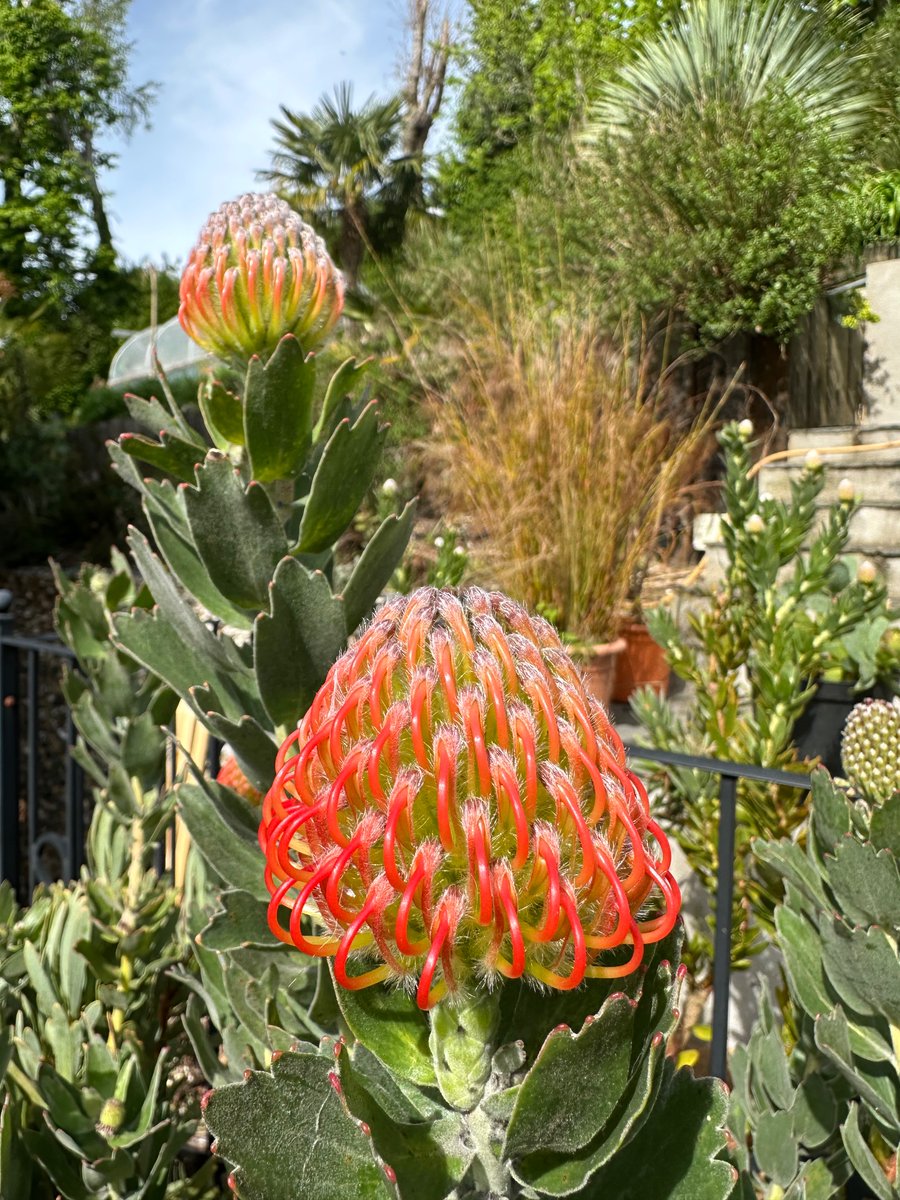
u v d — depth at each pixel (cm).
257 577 135
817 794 140
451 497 606
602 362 606
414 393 717
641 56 955
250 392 129
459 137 1459
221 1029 168
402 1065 82
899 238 764
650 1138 84
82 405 2152
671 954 78
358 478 136
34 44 2316
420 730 69
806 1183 157
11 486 1462
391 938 70
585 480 485
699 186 702
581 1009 82
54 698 845
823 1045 126
